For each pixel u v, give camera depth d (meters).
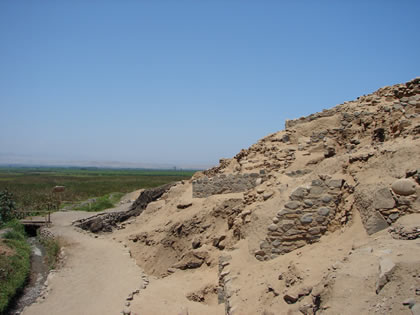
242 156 27.64
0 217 31.55
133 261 20.72
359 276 7.57
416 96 16.78
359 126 21.16
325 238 11.70
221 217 20.41
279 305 9.38
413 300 6.35
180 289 15.42
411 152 10.95
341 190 12.06
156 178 115.38
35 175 131.88
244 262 12.94
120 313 12.77
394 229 9.27
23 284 18.39
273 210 13.44
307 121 25.12
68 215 36.94
